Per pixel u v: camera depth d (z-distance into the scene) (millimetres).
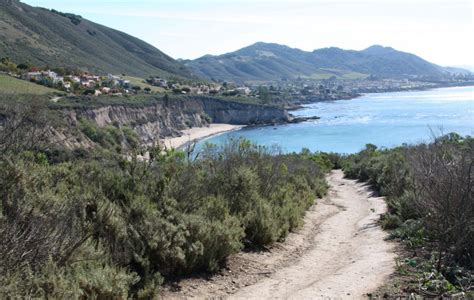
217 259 7828
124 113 97750
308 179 20875
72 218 5957
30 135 7727
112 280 5676
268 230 9609
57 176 7996
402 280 6875
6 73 86062
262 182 13234
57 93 85875
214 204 9305
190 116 126875
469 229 7270
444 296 6008
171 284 6867
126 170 9016
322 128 111750
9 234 4879
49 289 4926
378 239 10344
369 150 41188
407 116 125688
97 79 127188
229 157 13109
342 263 8562
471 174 7473
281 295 6723
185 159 11977
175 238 7180
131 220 7387
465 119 108125
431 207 8109
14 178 6168
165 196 8406
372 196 20266
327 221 13586
